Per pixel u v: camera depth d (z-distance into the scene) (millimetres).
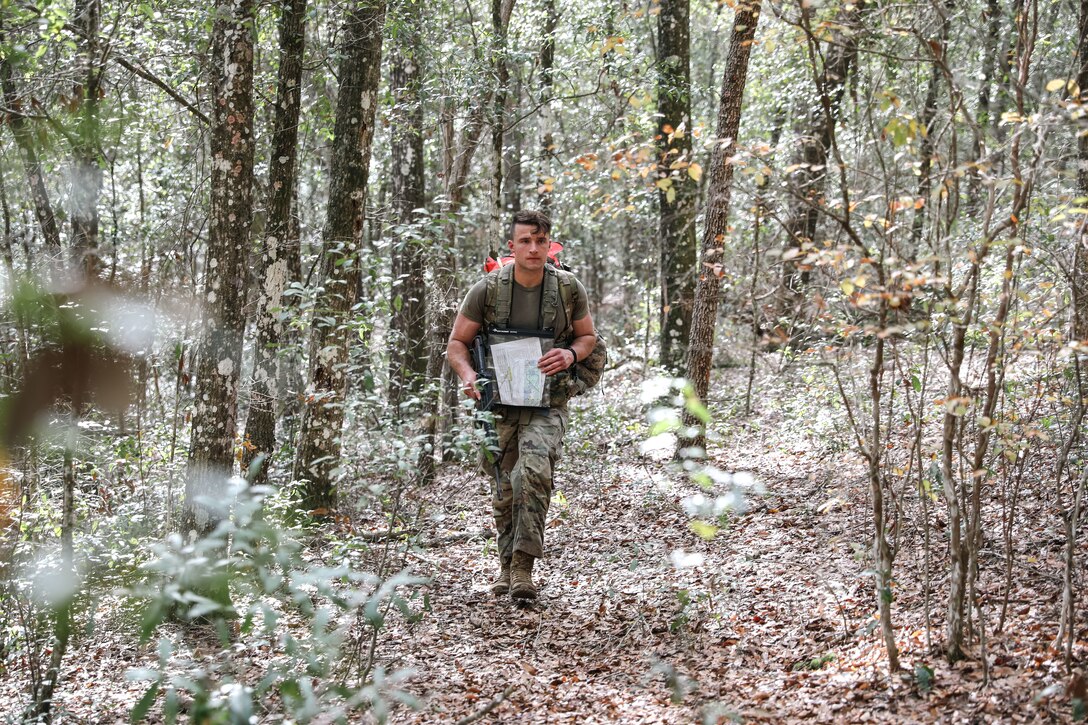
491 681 4309
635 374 14508
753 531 6438
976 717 3289
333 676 4102
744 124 17703
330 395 5078
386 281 5828
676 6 11375
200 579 2309
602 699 4031
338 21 9078
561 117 15828
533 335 5402
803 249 3336
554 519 7477
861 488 6609
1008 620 4129
